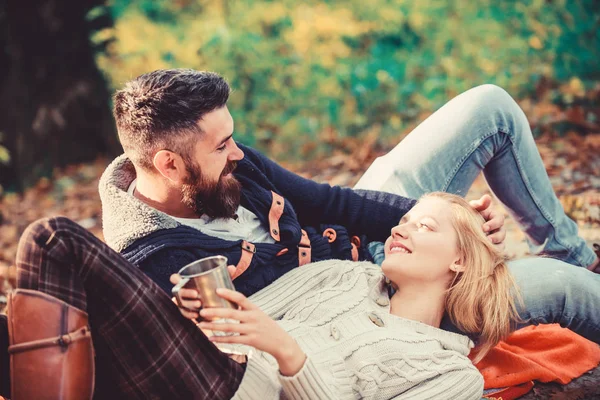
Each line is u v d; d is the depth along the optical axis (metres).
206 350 2.11
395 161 3.27
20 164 8.05
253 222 2.83
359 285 2.64
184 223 2.63
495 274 2.63
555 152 6.23
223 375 2.12
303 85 8.32
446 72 8.39
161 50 8.40
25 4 7.98
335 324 2.45
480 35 8.59
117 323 2.02
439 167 3.20
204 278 1.93
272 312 2.56
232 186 2.68
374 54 8.74
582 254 3.31
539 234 3.32
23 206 7.33
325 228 3.06
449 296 2.61
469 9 8.84
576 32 8.25
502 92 3.21
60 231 1.93
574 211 4.55
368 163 6.91
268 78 8.38
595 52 8.12
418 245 2.57
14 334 1.90
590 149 6.16
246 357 2.24
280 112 8.23
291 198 3.05
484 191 5.37
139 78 2.58
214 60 8.40
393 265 2.58
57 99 8.16
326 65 8.41
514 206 3.31
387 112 8.07
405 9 8.86
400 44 8.95
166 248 2.49
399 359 2.34
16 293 1.91
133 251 2.48
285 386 2.12
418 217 2.66
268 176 3.04
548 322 2.78
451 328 2.69
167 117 2.49
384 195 3.12
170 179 2.58
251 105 8.30
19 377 1.89
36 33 8.05
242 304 1.98
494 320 2.59
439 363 2.38
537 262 2.82
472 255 2.60
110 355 2.09
